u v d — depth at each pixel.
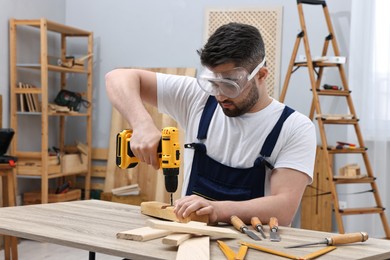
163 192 5.47
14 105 5.06
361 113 4.86
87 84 5.87
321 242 1.59
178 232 1.61
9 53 5.11
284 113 2.13
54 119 5.95
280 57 5.28
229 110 2.02
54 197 5.22
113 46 5.92
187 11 5.63
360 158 4.89
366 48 4.82
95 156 5.92
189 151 2.25
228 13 5.45
